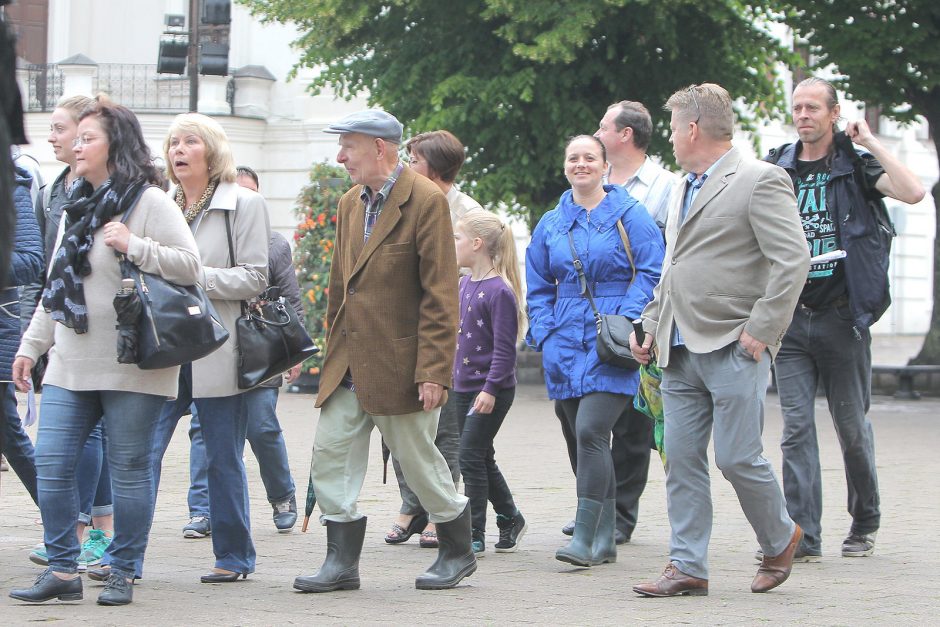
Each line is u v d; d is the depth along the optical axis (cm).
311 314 5484
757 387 1759
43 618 1593
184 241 1697
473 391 2191
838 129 2133
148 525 1723
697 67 6019
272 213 7806
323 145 7681
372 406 1770
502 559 2089
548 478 3072
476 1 5647
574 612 1661
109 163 1717
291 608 1680
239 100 7806
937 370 5788
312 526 2433
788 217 1739
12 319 1902
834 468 3300
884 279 2086
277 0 5978
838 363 2092
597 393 1989
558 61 5575
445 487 1836
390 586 1850
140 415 1694
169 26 5516
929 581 1894
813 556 2089
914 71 5662
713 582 1886
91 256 1681
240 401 1881
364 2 5791
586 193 2075
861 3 5581
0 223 1297
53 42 8356
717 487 2916
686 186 1823
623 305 2008
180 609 1666
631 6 5556
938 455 3625
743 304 1764
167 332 1631
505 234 2184
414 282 1791
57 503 1702
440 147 2238
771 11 6203
